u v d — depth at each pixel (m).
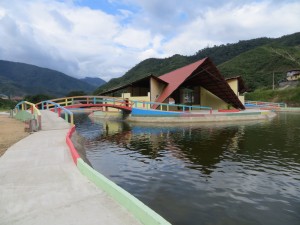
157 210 6.25
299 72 72.31
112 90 36.03
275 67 90.75
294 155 11.59
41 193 4.88
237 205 6.54
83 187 5.17
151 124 24.27
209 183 8.12
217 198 6.97
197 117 25.12
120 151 13.02
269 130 19.28
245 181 8.30
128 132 19.69
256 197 7.05
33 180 5.62
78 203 4.41
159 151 12.75
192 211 6.20
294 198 6.98
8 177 5.84
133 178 8.69
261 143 14.27
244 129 19.89
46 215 4.00
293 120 27.25
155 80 29.22
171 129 20.45
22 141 10.27
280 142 14.55
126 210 4.12
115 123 27.11
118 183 8.20
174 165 10.19
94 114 40.03
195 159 11.04
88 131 21.19
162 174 9.08
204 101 35.31
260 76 86.31
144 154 12.21
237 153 12.02
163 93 29.17
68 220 3.82
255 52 110.88
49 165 6.81
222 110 31.77
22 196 4.76
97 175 5.30
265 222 5.71
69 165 6.79
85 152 12.32
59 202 4.47
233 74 89.88
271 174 8.98
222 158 11.13
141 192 7.40
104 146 14.40
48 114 20.50
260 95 62.91
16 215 4.04
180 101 37.03
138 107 29.06
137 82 31.03
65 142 10.03
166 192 7.39
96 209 4.17
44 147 9.10
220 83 30.70
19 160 7.34
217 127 21.19
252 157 11.28
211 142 14.68
